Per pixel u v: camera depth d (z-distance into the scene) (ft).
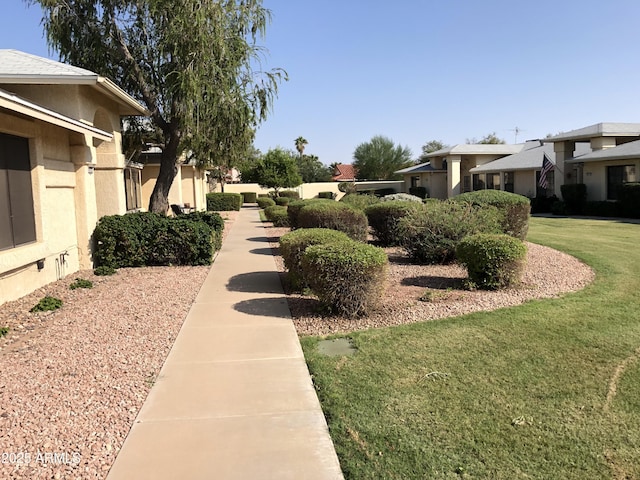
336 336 19.19
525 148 120.16
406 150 211.20
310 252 22.17
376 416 12.54
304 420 12.35
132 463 10.51
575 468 10.33
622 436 11.51
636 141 81.97
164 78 47.21
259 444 11.23
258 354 17.21
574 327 19.42
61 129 32.14
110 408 13.12
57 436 11.69
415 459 10.66
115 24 46.03
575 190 83.15
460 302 23.82
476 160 119.34
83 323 21.33
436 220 34.50
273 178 140.97
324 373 15.35
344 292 21.52
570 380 14.53
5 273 24.72
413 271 32.37
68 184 32.73
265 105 49.21
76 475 10.12
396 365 15.92
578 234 53.62
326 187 156.97
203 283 29.96
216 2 44.68
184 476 10.02
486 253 26.27
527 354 16.62
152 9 43.34
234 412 12.82
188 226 36.40
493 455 10.80
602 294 25.07
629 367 15.42
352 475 10.09
